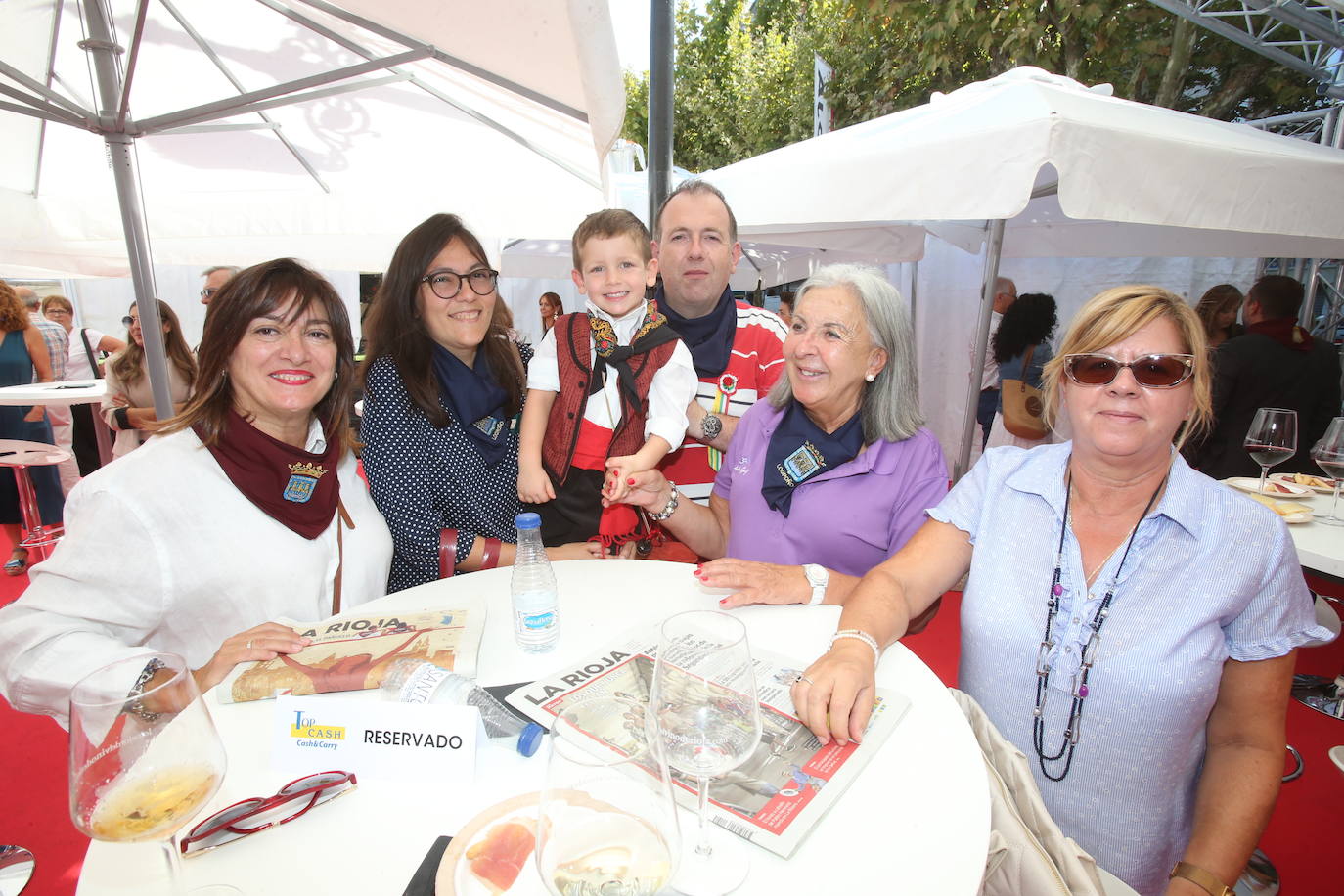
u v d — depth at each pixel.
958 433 6.86
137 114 3.30
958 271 6.71
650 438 2.21
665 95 2.85
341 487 1.80
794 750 1.10
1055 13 7.55
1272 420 2.93
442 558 1.92
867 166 2.77
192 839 0.90
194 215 3.85
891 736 1.15
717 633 1.01
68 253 4.12
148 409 4.24
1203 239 5.16
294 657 1.27
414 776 1.02
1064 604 1.42
